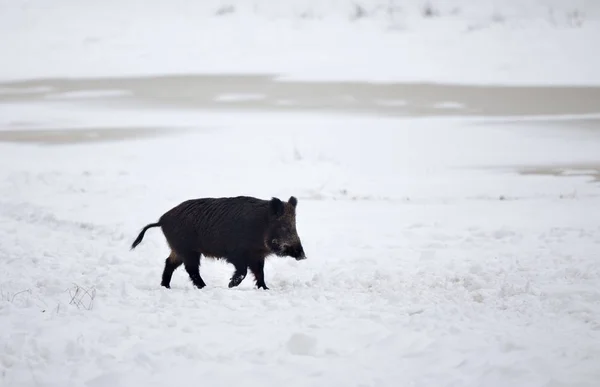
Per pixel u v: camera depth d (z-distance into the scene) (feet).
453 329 89.25
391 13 587.27
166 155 288.71
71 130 337.93
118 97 411.34
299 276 132.77
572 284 118.42
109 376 74.59
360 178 253.65
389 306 102.73
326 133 323.57
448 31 542.57
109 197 222.07
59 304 102.37
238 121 350.02
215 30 563.89
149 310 101.14
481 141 306.14
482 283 118.11
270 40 538.88
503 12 589.73
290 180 249.75
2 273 127.03
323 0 626.64
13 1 631.56
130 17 599.57
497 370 73.97
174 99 403.95
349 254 153.79
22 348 83.71
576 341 84.48
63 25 584.81
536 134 316.81
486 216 194.80
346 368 77.61
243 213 118.73
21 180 238.48
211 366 78.38
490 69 459.73
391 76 448.65
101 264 139.33
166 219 124.57
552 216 192.75
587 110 360.48
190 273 124.16
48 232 169.68
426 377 74.43
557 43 506.07
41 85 447.42
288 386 73.05
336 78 447.01
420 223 185.47
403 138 313.73
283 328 91.91
